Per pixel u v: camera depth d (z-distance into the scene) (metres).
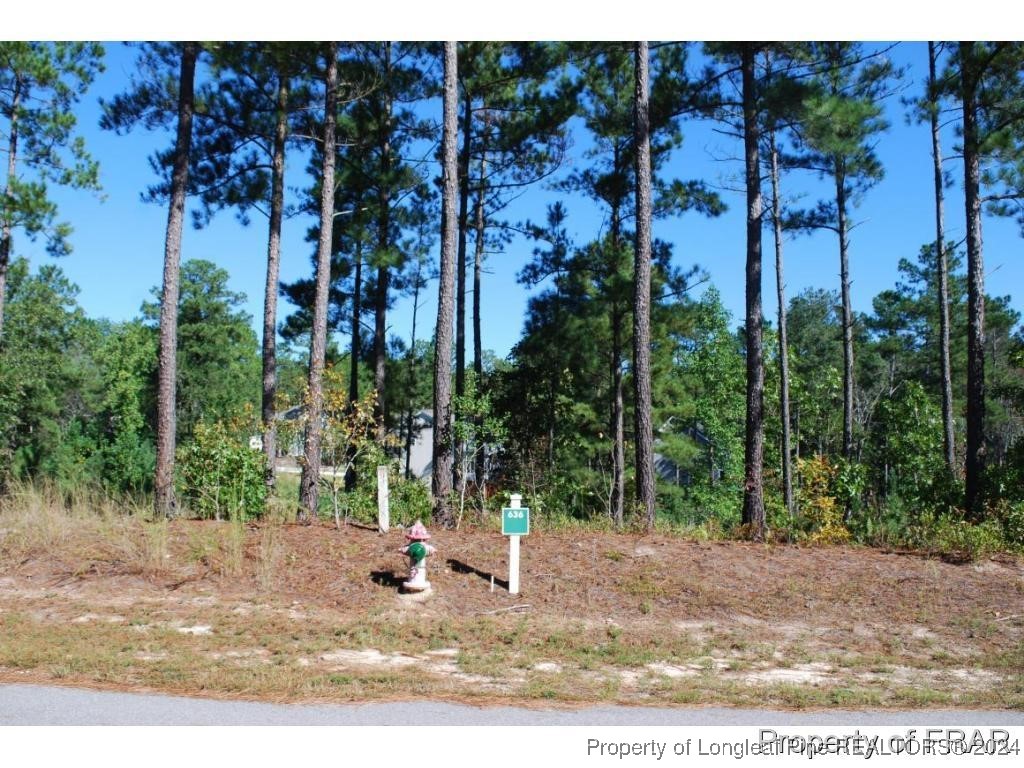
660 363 25.23
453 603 9.10
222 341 48.16
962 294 41.19
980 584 10.30
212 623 8.12
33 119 23.47
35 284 35.38
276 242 17.91
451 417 13.05
